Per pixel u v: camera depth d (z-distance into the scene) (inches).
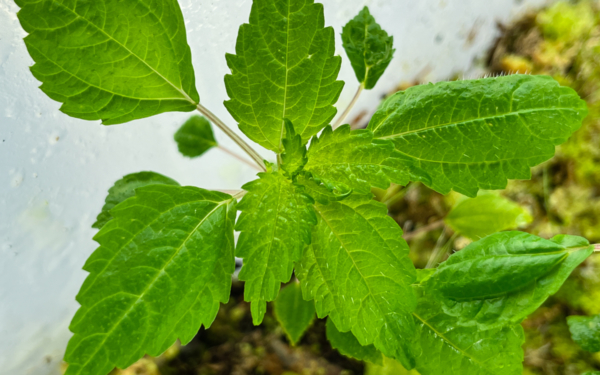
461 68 7.5
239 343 6.0
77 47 3.1
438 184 4.2
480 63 7.5
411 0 6.5
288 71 3.4
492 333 3.7
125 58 3.3
